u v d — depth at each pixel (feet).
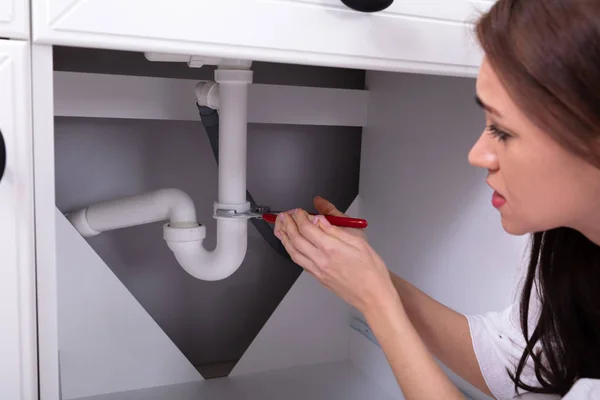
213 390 3.38
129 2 1.48
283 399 3.31
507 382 2.42
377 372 3.58
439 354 2.49
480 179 2.83
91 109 3.04
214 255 2.77
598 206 1.48
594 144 1.30
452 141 3.01
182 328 3.59
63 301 3.05
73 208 3.25
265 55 1.66
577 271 2.02
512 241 2.65
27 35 1.40
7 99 1.38
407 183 3.37
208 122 3.05
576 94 1.26
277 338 3.67
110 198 3.31
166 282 3.51
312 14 1.70
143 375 3.31
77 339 3.11
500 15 1.41
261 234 3.56
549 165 1.41
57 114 2.98
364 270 1.82
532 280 2.20
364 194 3.79
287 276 3.82
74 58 3.12
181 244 2.78
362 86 3.78
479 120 2.81
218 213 2.61
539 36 1.30
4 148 1.37
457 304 3.04
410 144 3.33
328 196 3.83
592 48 1.24
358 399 3.37
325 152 3.78
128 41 1.50
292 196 3.74
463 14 1.92
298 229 1.97
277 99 3.44
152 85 3.14
